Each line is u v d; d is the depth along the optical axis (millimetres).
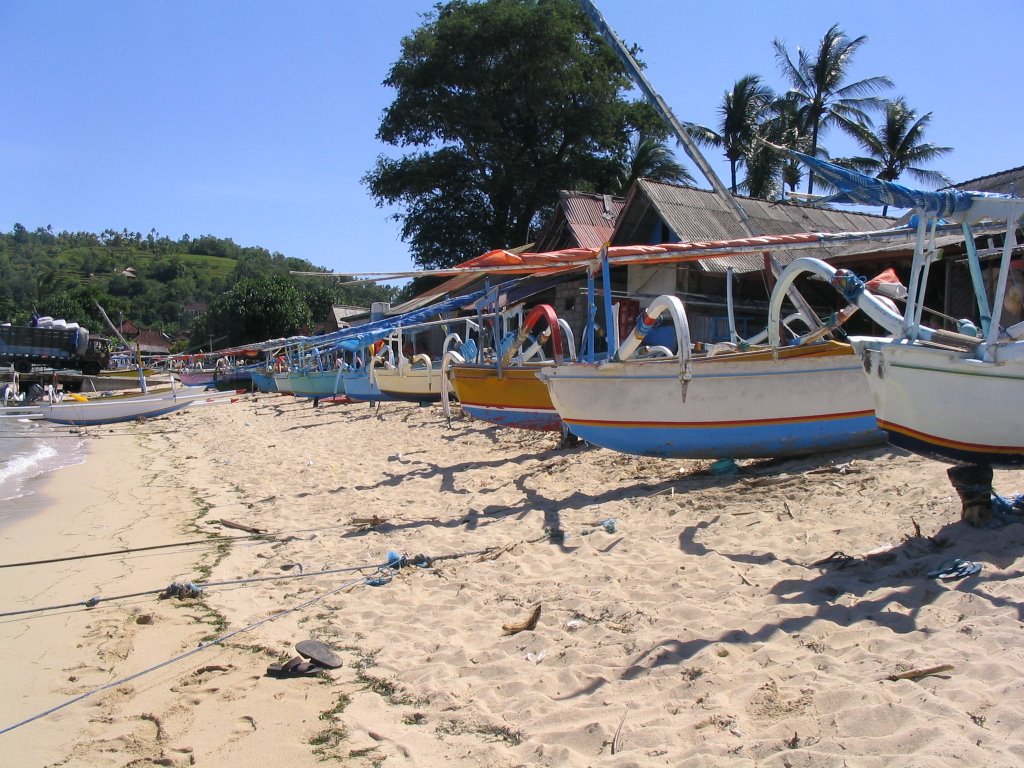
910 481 6844
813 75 31562
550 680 4406
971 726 3162
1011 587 4383
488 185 34312
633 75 10227
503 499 9047
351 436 17672
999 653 3723
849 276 6367
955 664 3684
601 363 8461
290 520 9586
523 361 12812
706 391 8180
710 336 19266
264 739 4195
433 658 5008
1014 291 12570
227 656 5402
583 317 21812
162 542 9016
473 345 14953
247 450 17719
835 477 7480
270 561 7789
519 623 5305
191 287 142000
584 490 8867
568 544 6895
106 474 15930
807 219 21766
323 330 50500
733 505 7148
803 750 3207
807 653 4121
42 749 4246
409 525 8477
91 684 5117
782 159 31047
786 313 18453
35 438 24391
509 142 34219
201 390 39281
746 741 3389
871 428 8250
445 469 11461
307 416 24734
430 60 32906
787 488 7383
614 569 6055
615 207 24875
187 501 11844
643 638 4680
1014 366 5066
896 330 5715
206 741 4219
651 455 8781
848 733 3311
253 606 6453
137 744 4250
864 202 5824
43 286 100500
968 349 5277
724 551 6004
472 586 6234
